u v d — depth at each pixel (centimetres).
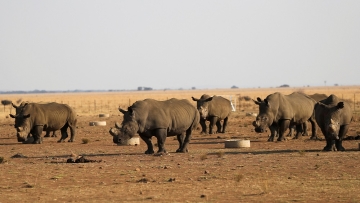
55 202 4462
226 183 5150
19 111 10169
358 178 5319
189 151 8106
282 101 9475
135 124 7475
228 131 12331
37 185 5206
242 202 4344
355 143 8781
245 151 7938
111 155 7738
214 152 7850
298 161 6506
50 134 12094
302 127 10744
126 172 5884
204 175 5634
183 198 4516
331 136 7462
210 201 4388
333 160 6525
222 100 11994
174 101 7906
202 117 11375
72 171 6006
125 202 4406
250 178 5409
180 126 7794
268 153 7562
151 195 4647
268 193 4666
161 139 7656
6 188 5091
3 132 13262
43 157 7719
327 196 4528
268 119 9281
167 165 6391
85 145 9619
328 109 7594
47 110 10194
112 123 15688
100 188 5016
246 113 18175
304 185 5006
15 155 7738
